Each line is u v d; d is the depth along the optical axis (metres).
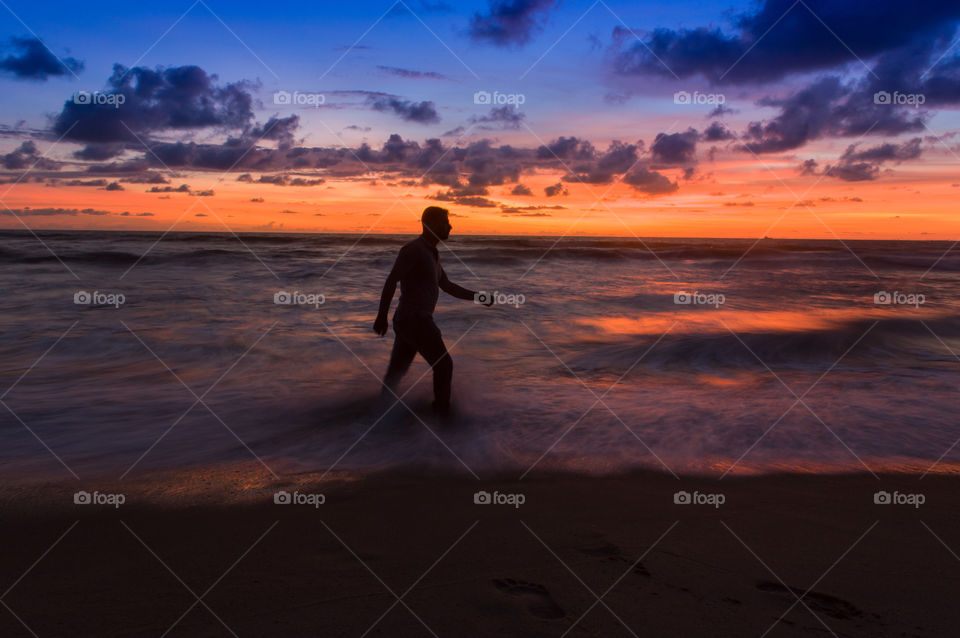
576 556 2.24
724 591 1.98
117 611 1.80
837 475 3.22
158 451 3.54
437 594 1.94
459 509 2.71
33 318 9.33
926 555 2.28
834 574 2.11
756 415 4.39
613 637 1.69
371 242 41.28
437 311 10.68
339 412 4.39
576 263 25.16
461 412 4.35
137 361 6.42
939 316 10.95
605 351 7.39
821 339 8.27
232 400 4.76
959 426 4.16
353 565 2.15
